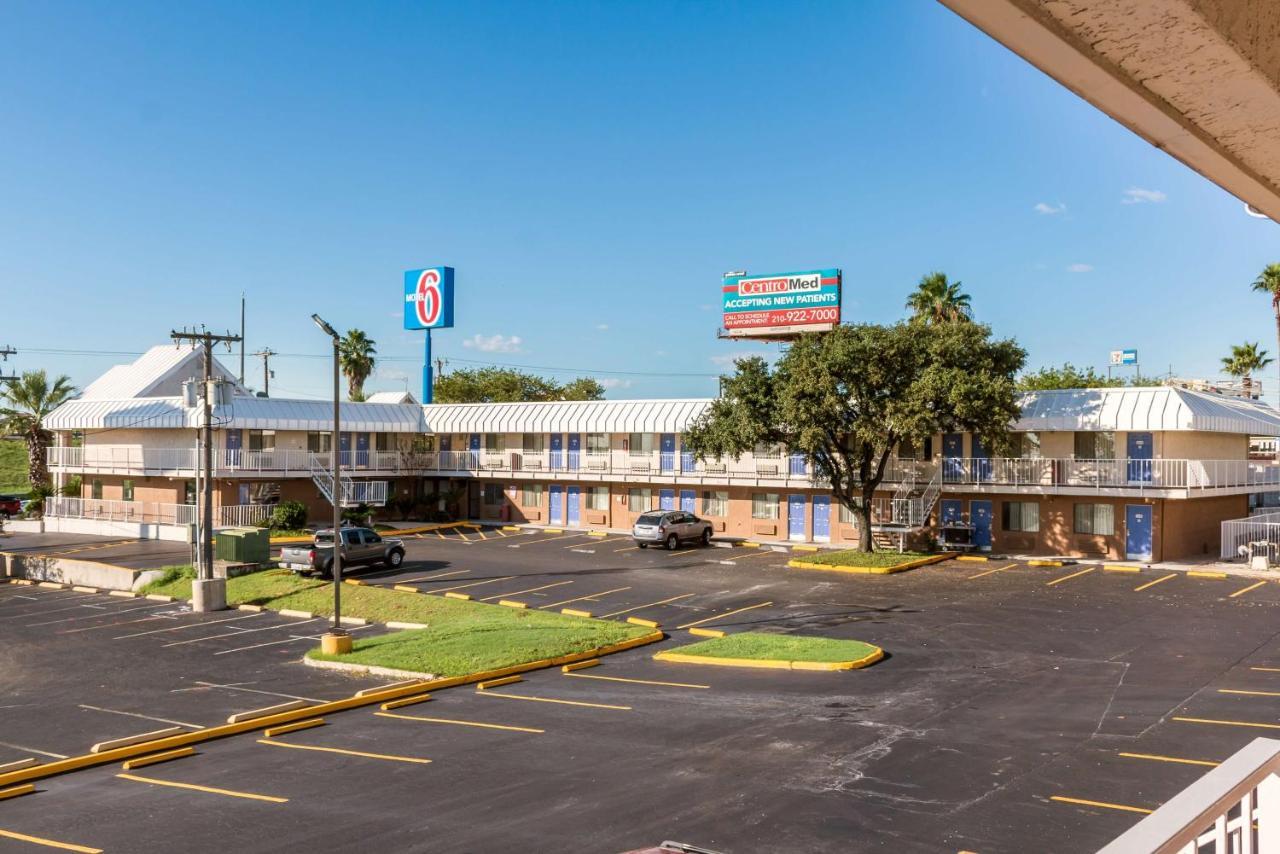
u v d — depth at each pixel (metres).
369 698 21.97
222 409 53.72
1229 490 42.47
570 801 14.65
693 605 33.81
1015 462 43.41
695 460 45.75
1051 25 1.86
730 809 14.05
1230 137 2.46
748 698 21.03
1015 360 41.03
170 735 19.42
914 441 40.03
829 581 38.03
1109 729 17.73
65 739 19.72
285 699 22.59
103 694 23.61
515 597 35.72
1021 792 14.47
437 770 16.56
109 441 61.44
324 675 25.11
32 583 43.47
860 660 23.92
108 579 41.88
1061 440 43.69
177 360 66.12
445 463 63.16
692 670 24.30
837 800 14.32
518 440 62.47
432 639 27.73
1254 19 1.89
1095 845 12.42
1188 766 15.47
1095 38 1.90
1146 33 1.85
